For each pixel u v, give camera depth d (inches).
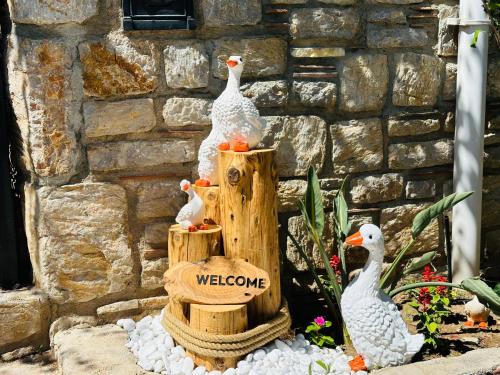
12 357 129.0
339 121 140.2
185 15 125.6
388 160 145.3
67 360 118.1
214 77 131.7
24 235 139.7
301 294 143.6
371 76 139.9
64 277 130.3
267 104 134.6
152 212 132.6
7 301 127.7
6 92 132.3
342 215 129.3
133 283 134.5
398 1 139.0
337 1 135.3
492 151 154.5
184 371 114.5
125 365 116.6
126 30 124.1
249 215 116.8
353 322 115.0
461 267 149.3
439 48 144.2
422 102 145.4
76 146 126.6
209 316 111.8
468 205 146.7
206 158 123.8
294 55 134.7
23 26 121.3
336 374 115.2
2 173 134.0
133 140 129.6
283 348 120.2
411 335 116.3
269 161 116.9
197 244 118.1
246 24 131.2
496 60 149.6
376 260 115.3
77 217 128.5
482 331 131.0
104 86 125.9
